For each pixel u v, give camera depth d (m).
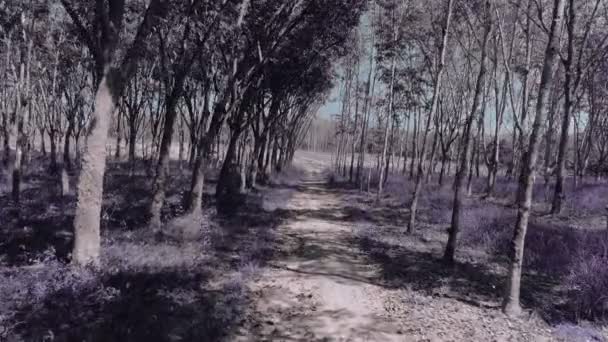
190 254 9.71
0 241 9.69
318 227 15.43
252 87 18.06
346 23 16.83
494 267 10.60
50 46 21.16
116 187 20.12
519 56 22.41
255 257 10.52
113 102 8.12
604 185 22.50
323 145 123.88
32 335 5.19
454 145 41.16
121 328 5.68
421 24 20.62
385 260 11.02
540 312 7.69
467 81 25.09
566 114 16.33
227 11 12.37
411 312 7.62
